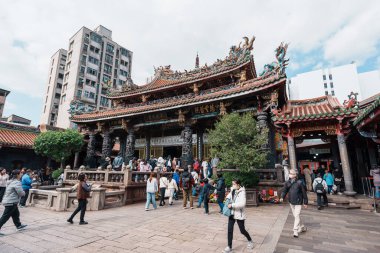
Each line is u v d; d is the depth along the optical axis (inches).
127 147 836.6
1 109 1481.3
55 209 403.2
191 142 718.5
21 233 260.8
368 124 423.2
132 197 503.8
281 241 234.4
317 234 258.2
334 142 619.5
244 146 440.5
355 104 475.2
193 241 233.9
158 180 561.9
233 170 469.1
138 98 978.1
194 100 662.5
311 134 580.7
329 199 448.8
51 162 981.8
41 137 794.8
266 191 491.8
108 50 2287.2
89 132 962.7
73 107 985.5
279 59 547.5
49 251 206.1
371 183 488.4
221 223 309.7
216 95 625.9
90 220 327.0
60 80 2252.7
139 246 218.8
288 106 591.2
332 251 206.2
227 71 721.0
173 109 723.4
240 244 224.1
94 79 2070.6
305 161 885.8
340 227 288.0
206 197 376.5
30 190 462.6
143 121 833.5
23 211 397.1
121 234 257.4
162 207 446.3
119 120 871.7
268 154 542.6
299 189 259.0
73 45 2132.1
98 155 1092.5
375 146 521.3
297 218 251.4
